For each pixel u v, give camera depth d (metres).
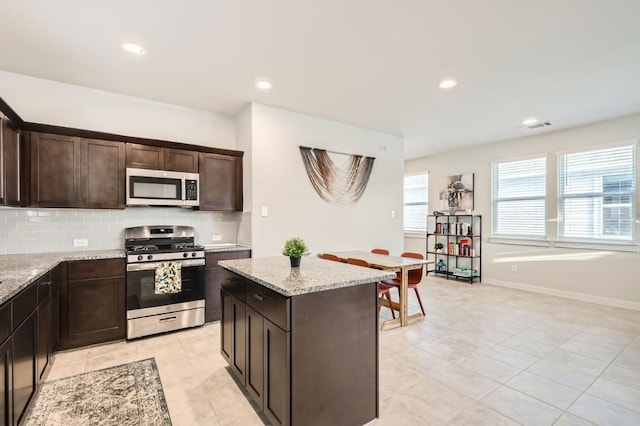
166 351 2.89
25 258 2.78
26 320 1.88
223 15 2.16
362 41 2.48
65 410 2.03
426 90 3.44
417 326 3.55
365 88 3.38
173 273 3.26
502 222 5.64
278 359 1.70
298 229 4.16
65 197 3.00
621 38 2.42
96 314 2.96
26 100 3.10
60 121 3.24
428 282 5.88
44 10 2.10
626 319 3.77
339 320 1.79
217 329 3.42
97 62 2.82
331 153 4.49
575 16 2.16
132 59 2.77
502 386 2.31
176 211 3.88
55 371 2.51
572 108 3.96
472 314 3.97
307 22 2.24
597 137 4.53
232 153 3.94
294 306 1.63
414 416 1.97
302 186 4.20
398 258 3.96
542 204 5.12
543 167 5.12
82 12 2.12
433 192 6.73
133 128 3.61
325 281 1.81
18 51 2.63
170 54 2.68
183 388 2.29
